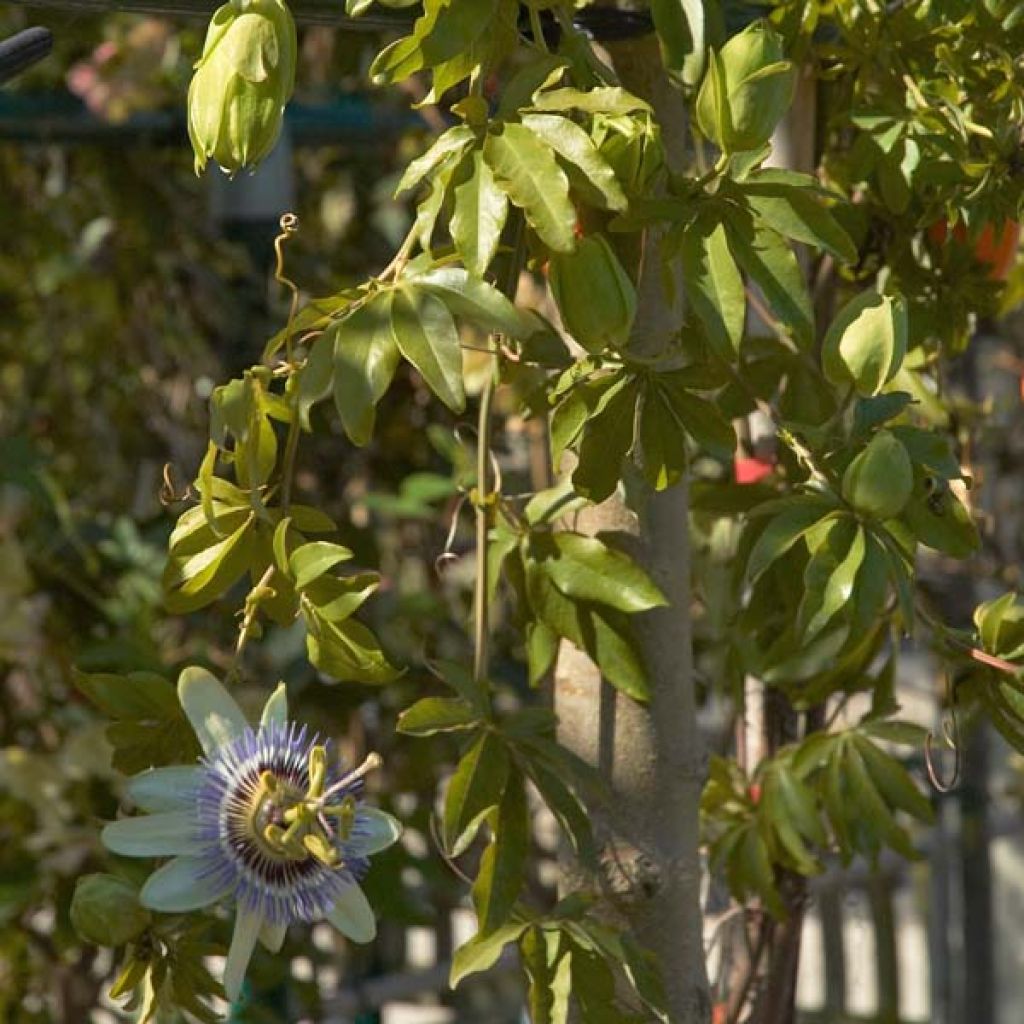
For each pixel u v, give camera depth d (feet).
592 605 9.66
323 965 19.83
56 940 17.56
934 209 10.87
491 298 7.97
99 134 19.98
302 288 21.33
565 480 10.03
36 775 17.67
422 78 17.92
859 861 26.45
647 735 9.91
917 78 10.73
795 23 10.56
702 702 17.35
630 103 8.06
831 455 8.85
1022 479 21.20
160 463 22.31
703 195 8.42
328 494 21.11
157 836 8.04
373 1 8.71
